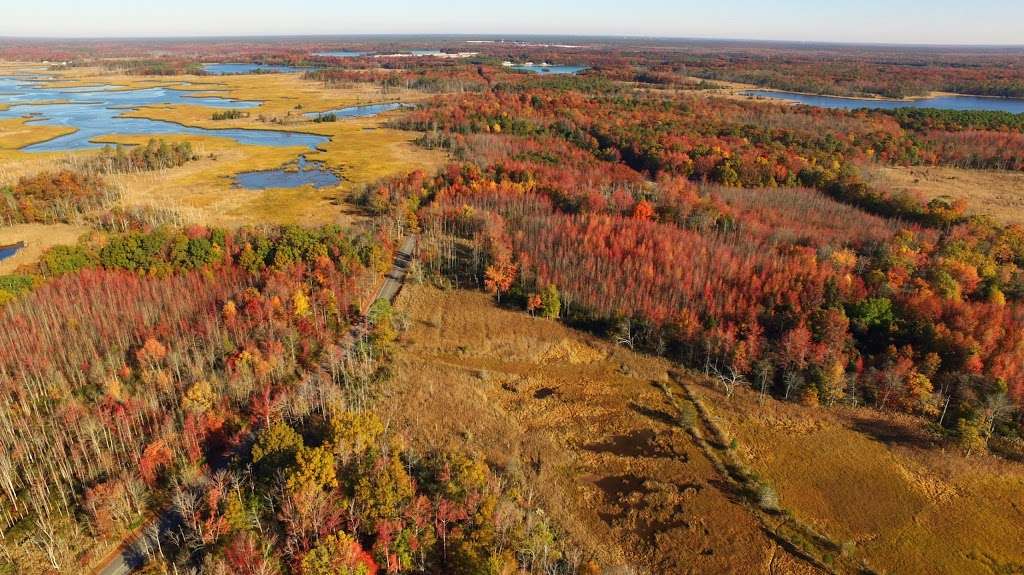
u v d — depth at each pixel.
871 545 67.31
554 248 127.94
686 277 112.69
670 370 99.94
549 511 70.75
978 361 89.88
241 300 106.25
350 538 57.25
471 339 106.75
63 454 72.25
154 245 120.19
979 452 80.44
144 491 69.56
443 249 136.00
